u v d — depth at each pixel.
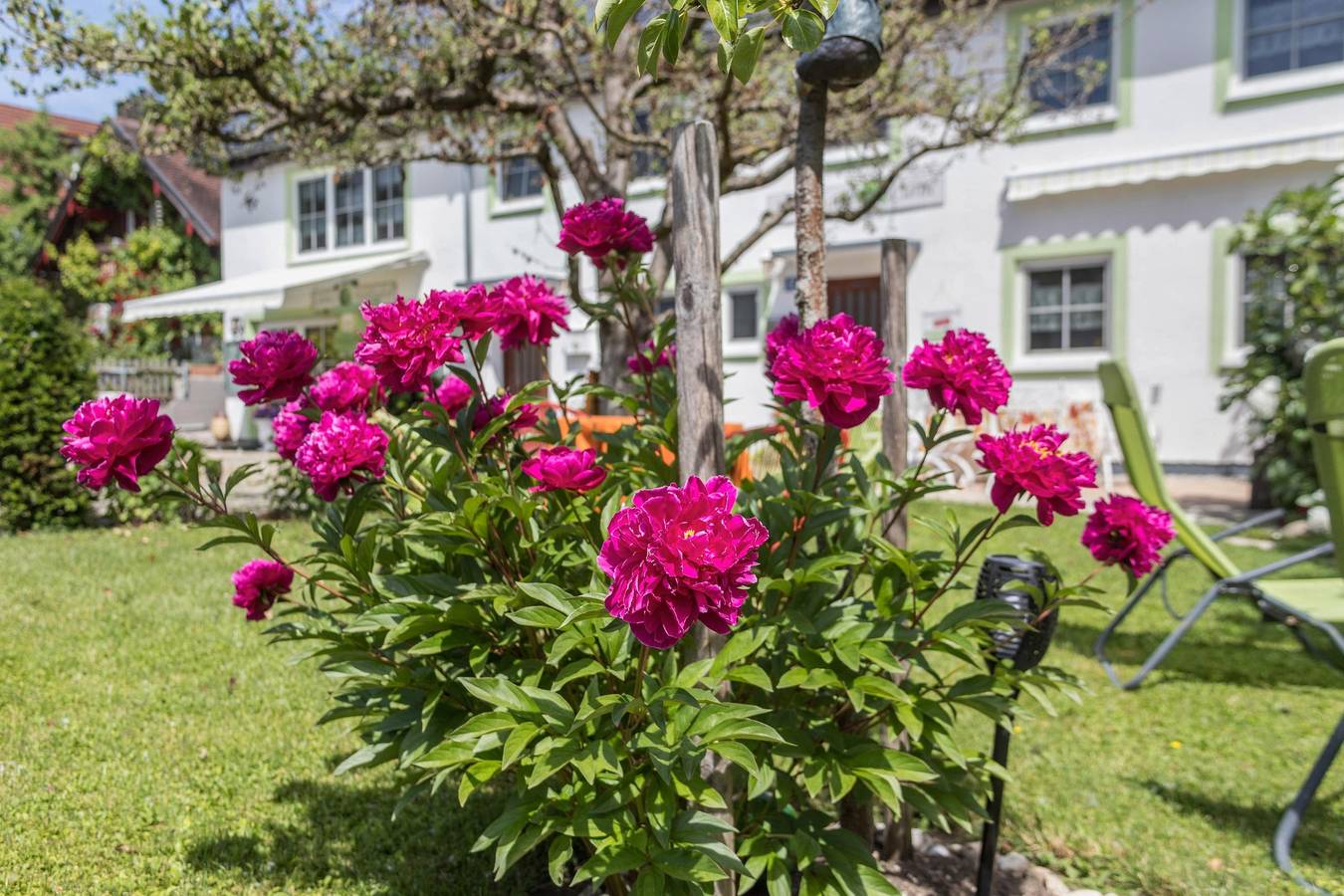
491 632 1.81
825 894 1.82
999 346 11.36
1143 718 3.58
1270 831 2.67
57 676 3.76
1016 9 10.77
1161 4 10.39
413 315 1.72
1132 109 10.60
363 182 16.11
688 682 1.54
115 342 18.47
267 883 2.28
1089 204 10.80
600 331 6.55
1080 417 10.08
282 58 5.70
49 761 2.95
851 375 1.60
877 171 7.98
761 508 1.97
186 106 6.07
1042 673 2.08
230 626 4.58
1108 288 10.83
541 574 1.76
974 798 1.94
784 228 12.43
